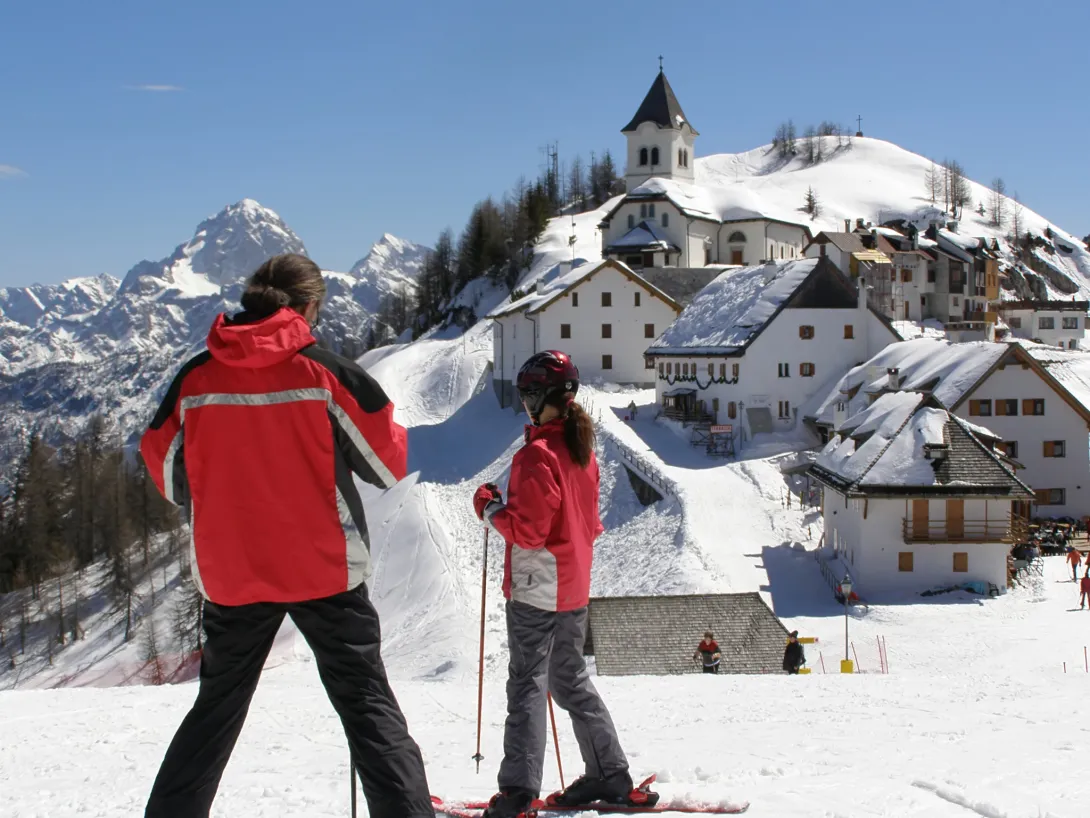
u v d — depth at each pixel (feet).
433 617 155.74
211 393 16.58
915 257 368.48
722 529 164.14
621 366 281.13
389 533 206.18
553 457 21.72
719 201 403.75
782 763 28.25
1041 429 172.24
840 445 153.07
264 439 16.51
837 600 133.28
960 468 136.26
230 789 26.86
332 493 16.78
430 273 573.74
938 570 135.23
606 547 172.55
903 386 183.52
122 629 252.62
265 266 17.58
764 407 215.72
